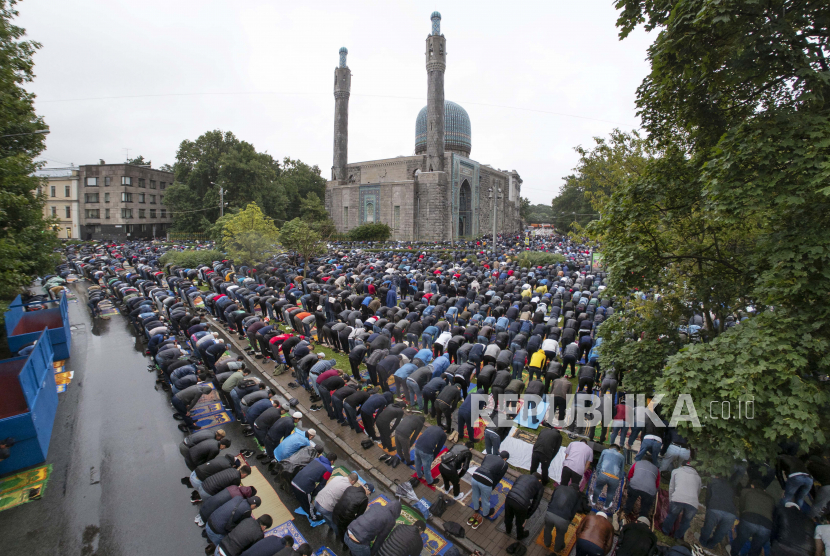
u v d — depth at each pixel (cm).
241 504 616
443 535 694
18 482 816
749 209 602
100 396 1174
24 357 1003
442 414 1009
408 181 6159
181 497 781
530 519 734
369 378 1235
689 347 672
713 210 669
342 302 1834
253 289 2048
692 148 850
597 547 566
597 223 907
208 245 4675
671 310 944
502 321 1473
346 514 630
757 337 614
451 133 7088
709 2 576
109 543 673
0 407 966
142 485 812
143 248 4481
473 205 7019
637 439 976
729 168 630
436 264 3000
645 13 759
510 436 977
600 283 2209
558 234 8444
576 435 973
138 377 1301
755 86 700
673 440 805
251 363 1370
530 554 651
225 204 5488
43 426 929
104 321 1917
